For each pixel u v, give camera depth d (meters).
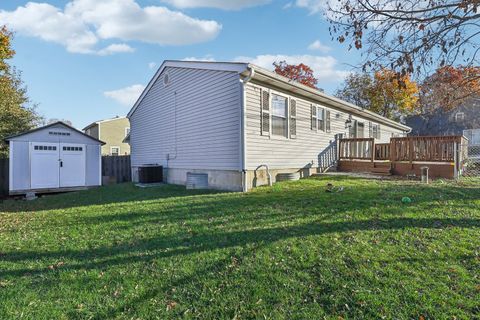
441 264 3.16
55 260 3.61
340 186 8.00
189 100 10.38
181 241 4.10
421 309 2.41
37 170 12.05
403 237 3.93
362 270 3.06
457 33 3.20
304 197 6.62
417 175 10.44
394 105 22.45
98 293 2.81
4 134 16.80
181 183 10.89
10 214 6.97
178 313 2.48
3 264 3.51
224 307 2.54
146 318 2.42
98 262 3.51
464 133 23.11
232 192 8.06
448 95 4.33
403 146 10.98
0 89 15.16
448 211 5.05
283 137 10.00
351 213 5.07
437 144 10.22
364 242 3.78
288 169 10.21
